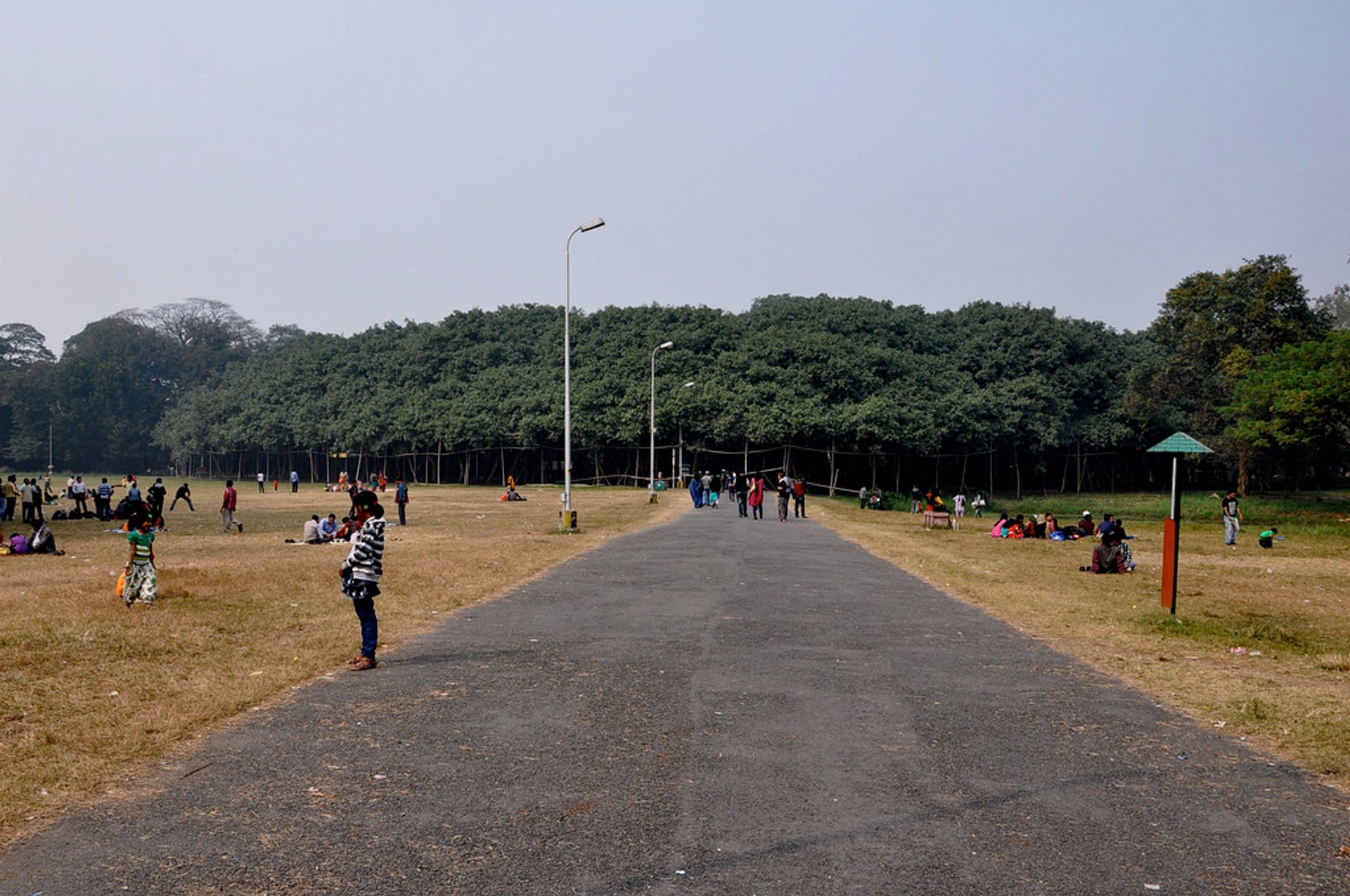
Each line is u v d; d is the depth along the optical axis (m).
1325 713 7.96
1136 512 55.69
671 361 82.38
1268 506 58.50
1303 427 48.78
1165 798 5.93
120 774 6.23
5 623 11.80
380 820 5.43
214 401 124.94
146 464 142.12
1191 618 13.32
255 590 15.08
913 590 15.93
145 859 4.89
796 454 76.06
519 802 5.73
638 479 80.06
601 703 8.09
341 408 107.62
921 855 4.99
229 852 4.98
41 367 137.75
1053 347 88.19
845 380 76.00
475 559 20.00
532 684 8.79
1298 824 5.52
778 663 9.77
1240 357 62.03
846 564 20.12
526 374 96.44
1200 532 37.47
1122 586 17.45
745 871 4.77
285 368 125.06
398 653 10.27
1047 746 7.01
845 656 10.21
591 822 5.42
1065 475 86.50
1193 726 7.59
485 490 74.62
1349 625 13.45
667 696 8.34
